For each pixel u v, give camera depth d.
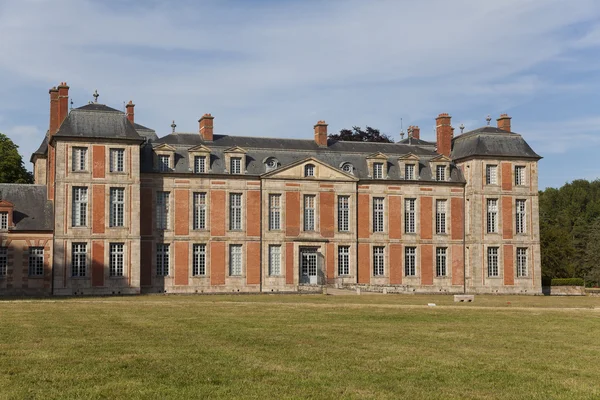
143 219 64.31
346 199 70.38
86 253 60.84
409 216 72.06
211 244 66.19
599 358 23.14
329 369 20.36
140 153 65.12
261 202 67.62
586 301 55.19
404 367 20.89
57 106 65.56
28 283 59.38
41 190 63.28
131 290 61.66
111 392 17.23
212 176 66.44
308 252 69.19
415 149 75.38
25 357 21.61
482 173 72.06
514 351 24.30
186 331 28.44
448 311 39.50
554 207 135.12
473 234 71.75
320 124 72.50
